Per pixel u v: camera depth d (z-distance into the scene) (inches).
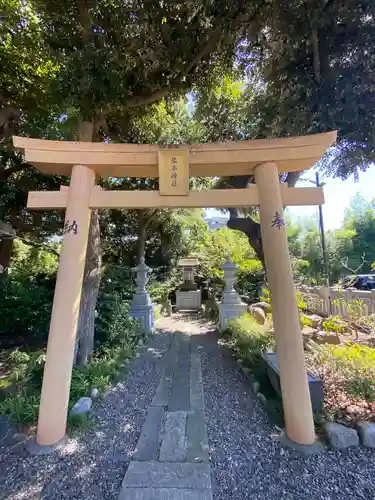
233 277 233.6
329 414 88.4
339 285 239.1
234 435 84.5
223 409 101.4
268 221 92.2
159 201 96.7
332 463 70.9
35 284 241.8
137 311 230.2
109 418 96.5
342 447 75.9
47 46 130.6
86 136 145.3
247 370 134.8
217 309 288.2
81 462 73.4
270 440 81.4
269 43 115.6
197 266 399.2
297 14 104.1
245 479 66.4
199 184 242.2
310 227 518.9
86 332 137.5
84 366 130.6
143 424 92.0
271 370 115.5
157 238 383.6
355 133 112.9
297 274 362.0
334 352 110.7
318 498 60.4
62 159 95.4
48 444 79.4
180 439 82.4
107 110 141.9
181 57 134.9
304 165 98.5
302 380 81.5
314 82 111.0
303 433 78.1
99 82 120.0
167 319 313.9
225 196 96.0
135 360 160.4
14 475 68.7
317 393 92.7
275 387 110.6
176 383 127.6
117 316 171.3
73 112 138.9
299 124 117.1
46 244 329.4
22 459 74.6
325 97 108.8
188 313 357.4
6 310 200.4
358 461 71.1
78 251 92.4
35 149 93.5
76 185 95.5
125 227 325.1
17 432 86.7
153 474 67.7
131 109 179.6
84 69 114.6
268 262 91.0
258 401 107.0
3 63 156.7
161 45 127.7
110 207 97.0
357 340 156.2
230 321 203.2
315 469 69.0
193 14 113.6
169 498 60.7
